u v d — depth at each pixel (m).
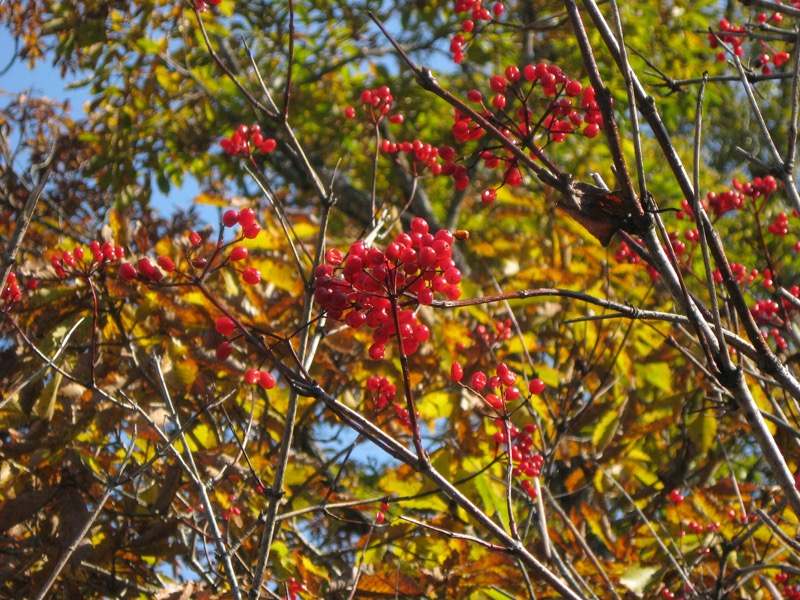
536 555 4.43
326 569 4.68
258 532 4.29
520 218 6.84
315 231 5.12
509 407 4.70
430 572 4.12
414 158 3.91
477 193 9.11
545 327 6.37
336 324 4.65
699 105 2.35
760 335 2.33
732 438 6.17
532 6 8.25
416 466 2.23
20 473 4.00
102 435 4.14
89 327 4.20
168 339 4.37
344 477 5.91
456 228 8.50
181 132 8.57
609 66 7.97
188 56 7.98
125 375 4.21
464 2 3.15
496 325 5.06
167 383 4.15
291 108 8.50
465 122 2.74
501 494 4.58
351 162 9.24
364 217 8.41
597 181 2.58
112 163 8.00
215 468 4.07
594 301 2.40
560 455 5.16
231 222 2.48
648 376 5.43
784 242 6.54
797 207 2.76
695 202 2.31
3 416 3.93
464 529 4.29
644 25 8.20
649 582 4.25
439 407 4.76
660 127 2.39
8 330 4.42
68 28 7.56
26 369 4.06
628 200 2.36
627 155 8.59
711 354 2.27
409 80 8.66
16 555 3.99
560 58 8.53
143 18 7.52
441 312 4.95
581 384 5.02
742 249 6.58
